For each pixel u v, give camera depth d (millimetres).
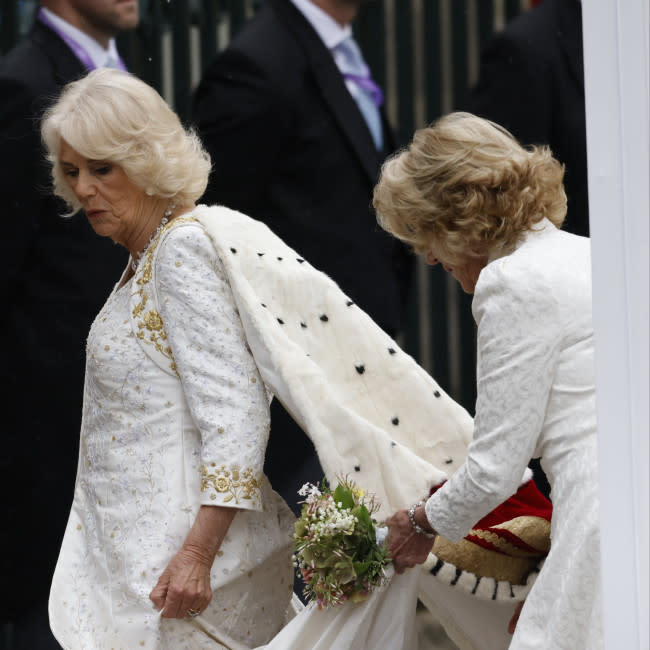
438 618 12281
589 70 7527
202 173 12102
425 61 24016
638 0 7316
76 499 12211
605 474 7594
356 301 18391
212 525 11219
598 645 9234
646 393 7410
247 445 11258
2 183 16875
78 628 11625
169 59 22219
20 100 16984
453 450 12000
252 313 11461
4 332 17438
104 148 11516
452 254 10891
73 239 17391
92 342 11836
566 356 9828
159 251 11609
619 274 7508
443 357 23781
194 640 11469
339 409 11531
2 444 17484
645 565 7438
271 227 18297
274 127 18016
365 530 11039
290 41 18344
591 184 7562
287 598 12352
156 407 11523
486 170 10469
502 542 11500
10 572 17531
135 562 11375
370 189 18578
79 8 17750
